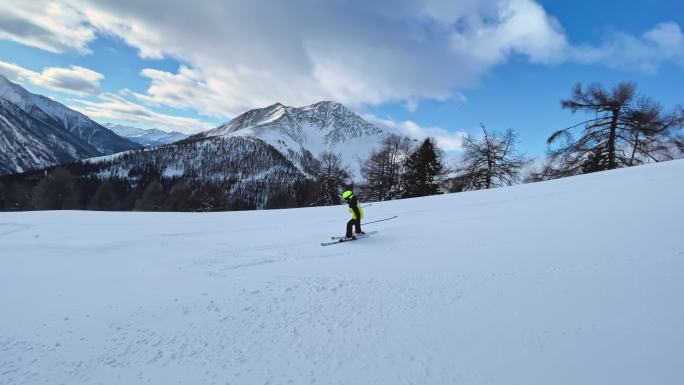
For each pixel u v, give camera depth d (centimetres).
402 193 4338
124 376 404
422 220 1234
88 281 757
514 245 792
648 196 1053
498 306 507
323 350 432
